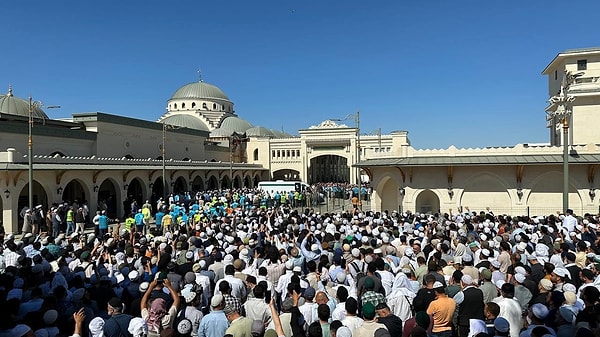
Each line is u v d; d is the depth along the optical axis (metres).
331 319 8.97
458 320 9.38
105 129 50.97
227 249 14.41
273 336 7.20
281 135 108.44
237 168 72.81
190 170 56.03
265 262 12.80
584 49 41.97
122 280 12.06
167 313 8.84
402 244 15.50
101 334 7.99
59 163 36.66
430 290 9.70
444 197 35.06
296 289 9.52
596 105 39.31
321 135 82.69
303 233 17.16
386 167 37.28
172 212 31.41
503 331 7.29
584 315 8.02
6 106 48.44
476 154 35.25
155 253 15.51
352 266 12.09
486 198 34.59
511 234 17.52
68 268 12.77
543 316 7.92
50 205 35.72
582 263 13.23
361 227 19.59
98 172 40.34
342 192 60.62
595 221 21.75
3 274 11.09
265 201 45.38
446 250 14.17
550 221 20.30
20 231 34.09
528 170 33.69
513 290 9.24
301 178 84.19
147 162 48.72
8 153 32.88
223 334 8.21
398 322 7.93
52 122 47.19
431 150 36.25
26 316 8.21
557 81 45.72
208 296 11.08
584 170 32.75
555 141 46.94
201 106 98.50
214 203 37.41
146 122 58.97
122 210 43.53
